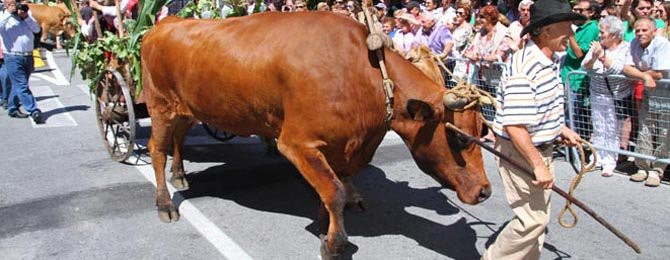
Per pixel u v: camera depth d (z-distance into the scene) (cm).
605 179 604
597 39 648
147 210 523
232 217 506
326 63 384
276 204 538
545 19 306
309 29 401
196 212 518
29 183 600
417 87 385
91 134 809
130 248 446
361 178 611
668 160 563
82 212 519
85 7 1116
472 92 358
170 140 518
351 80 384
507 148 343
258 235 468
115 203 541
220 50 437
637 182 592
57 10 1842
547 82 316
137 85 616
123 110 651
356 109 386
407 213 512
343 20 405
